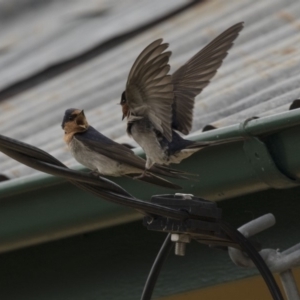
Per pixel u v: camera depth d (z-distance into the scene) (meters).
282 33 15.49
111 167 8.38
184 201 7.89
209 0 20.33
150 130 8.02
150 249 10.78
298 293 8.26
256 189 9.02
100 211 9.74
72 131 8.60
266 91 11.63
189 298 11.10
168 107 7.41
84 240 11.33
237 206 10.07
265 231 9.83
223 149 8.98
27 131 15.93
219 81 13.44
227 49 8.24
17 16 26.81
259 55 14.30
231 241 8.11
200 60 8.38
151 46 7.02
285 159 8.71
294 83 11.60
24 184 9.98
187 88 8.37
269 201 9.87
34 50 22.81
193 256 10.47
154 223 7.98
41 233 10.24
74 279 11.36
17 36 25.02
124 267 10.95
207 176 9.13
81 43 20.97
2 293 11.96
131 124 7.93
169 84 7.26
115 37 20.30
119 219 9.76
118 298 10.94
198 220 7.86
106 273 11.09
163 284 10.58
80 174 7.67
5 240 10.52
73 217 9.94
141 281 10.80
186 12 20.17
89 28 22.73
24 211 10.20
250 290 10.58
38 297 11.64
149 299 8.31
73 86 18.20
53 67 20.14
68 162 12.20
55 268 11.55
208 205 7.89
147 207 7.70
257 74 13.03
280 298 7.90
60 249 11.54
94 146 8.41
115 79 17.28
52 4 27.00
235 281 10.17
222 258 10.28
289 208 9.73
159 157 8.13
